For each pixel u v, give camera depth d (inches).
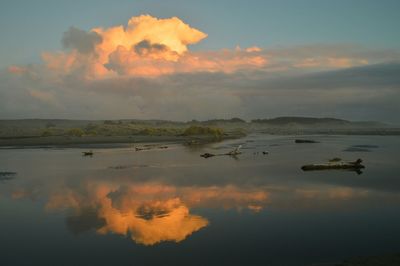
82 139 4040.4
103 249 549.6
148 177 1250.0
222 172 1358.3
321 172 1331.2
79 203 848.3
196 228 643.5
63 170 1470.2
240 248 543.8
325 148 2615.7
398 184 1050.1
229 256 515.2
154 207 798.5
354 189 978.7
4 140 3833.7
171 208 788.0
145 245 561.9
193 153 2308.1
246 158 1926.7
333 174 1273.4
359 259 484.4
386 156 1918.1
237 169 1449.3
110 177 1259.8
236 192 955.3
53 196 933.2
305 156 1999.3
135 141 3846.0
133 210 774.5
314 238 584.4
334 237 588.4
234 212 746.2
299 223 666.2
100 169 1496.1
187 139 4286.4
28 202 864.9
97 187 1059.9
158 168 1514.5
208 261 499.8
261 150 2502.5
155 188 1030.4
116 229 642.8
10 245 575.2
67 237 606.2
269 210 759.7
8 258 524.4
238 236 597.6
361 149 2456.9
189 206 804.0
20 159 1964.8
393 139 3836.1
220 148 2785.4
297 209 764.6
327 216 709.3
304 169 1412.4
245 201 845.8
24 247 565.0
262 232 616.4
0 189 1040.8
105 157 2057.1
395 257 489.1
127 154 2255.2
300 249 537.3
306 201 839.1
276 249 538.9
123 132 5477.4
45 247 563.5
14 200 888.3
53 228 655.8
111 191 992.9
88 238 599.8
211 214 733.9
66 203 850.1
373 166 1487.5
